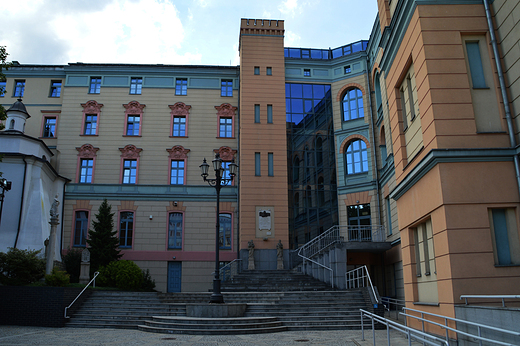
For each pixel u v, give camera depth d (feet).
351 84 100.48
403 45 46.96
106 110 104.47
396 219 76.43
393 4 52.65
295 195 97.04
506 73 39.42
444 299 36.70
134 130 104.17
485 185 37.22
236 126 105.19
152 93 106.01
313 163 99.35
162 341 42.34
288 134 100.22
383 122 85.71
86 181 100.58
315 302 60.39
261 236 92.07
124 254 95.35
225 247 97.40
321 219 96.37
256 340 43.04
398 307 74.23
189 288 94.68
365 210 93.20
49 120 106.52
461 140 38.32
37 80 108.06
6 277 62.18
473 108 39.19
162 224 98.17
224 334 47.83
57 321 55.77
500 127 38.83
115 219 97.66
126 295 64.18
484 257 35.73
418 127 44.60
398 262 74.49
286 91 102.47
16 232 80.33
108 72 106.73
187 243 97.19
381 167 91.15
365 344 38.52
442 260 37.19
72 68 106.42
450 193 37.09
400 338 42.93
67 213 97.25
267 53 102.58
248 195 93.97
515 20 37.81
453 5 41.47
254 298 62.34
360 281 84.89
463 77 39.70
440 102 39.17
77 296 60.13
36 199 83.61
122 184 99.81
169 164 101.96
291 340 43.01
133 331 51.37
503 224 36.96
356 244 75.77
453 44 40.52
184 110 105.29
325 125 101.60
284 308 57.82
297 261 91.71
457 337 34.47
